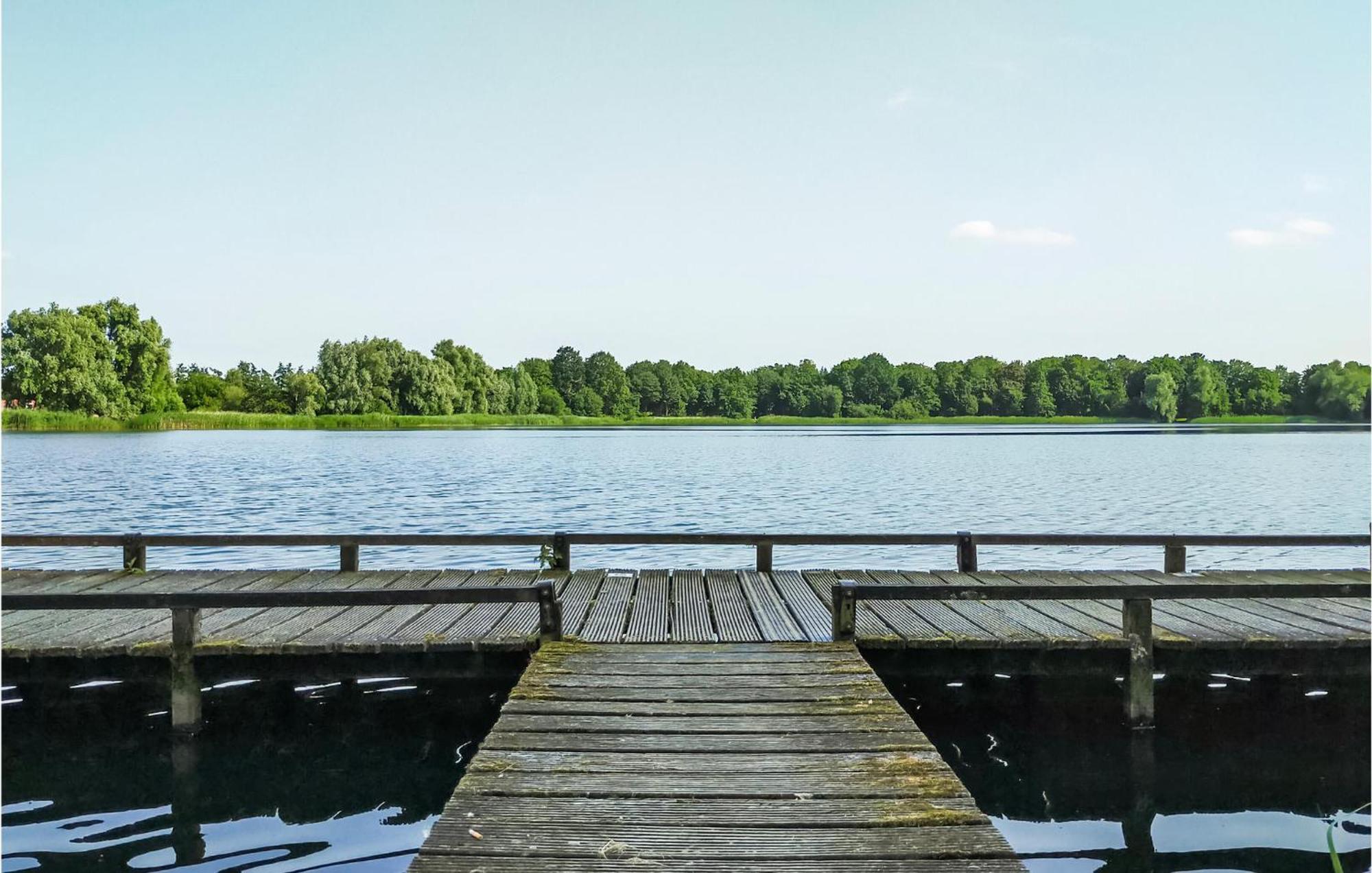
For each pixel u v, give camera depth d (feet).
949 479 104.73
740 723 18.10
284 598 21.98
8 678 23.13
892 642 23.99
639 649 23.67
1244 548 56.54
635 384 545.44
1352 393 406.00
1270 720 24.66
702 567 49.34
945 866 12.37
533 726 17.89
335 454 156.04
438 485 96.68
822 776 15.46
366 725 24.63
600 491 89.10
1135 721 23.41
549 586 23.85
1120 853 17.49
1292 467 122.31
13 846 17.48
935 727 24.86
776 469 122.83
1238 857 17.34
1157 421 467.11
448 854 12.72
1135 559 52.90
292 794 20.18
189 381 393.50
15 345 267.18
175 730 22.89
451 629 25.02
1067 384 507.71
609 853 12.73
